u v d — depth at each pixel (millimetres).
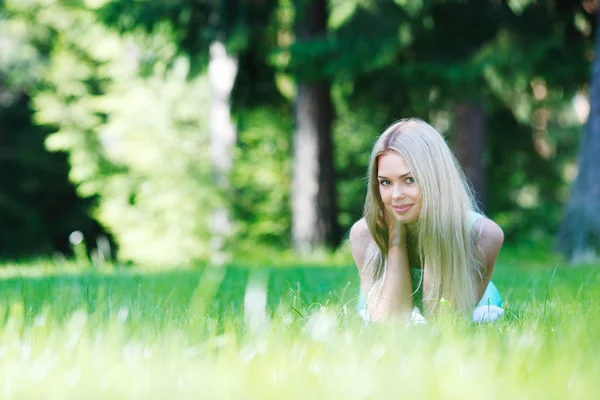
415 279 3307
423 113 16172
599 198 11492
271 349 1860
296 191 15156
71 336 1962
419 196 2891
